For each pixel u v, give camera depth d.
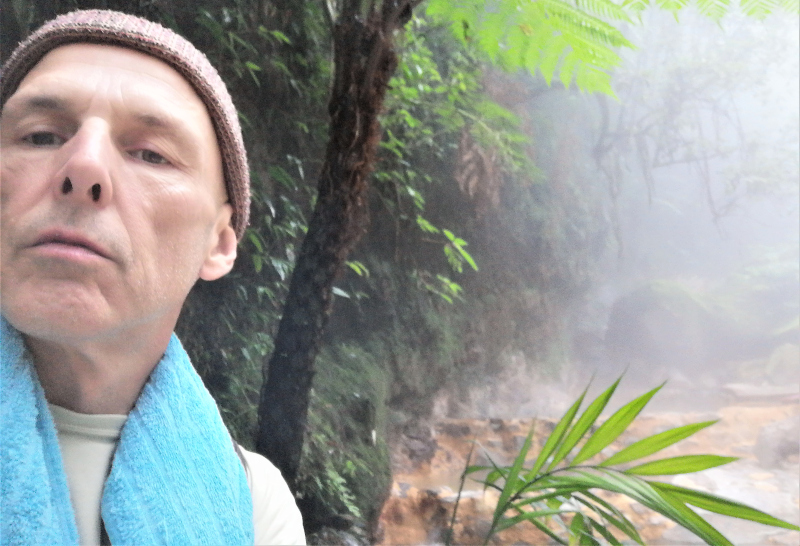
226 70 2.21
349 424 2.51
